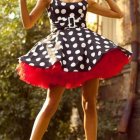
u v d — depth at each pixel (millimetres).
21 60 4016
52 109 4215
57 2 4316
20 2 4223
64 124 10523
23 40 10258
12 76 10336
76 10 4309
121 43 9445
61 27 4273
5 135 10406
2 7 10523
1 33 10578
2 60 10383
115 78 9672
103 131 9062
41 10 4363
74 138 10242
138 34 8789
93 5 4605
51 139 10531
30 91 10172
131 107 8719
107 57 4145
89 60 4012
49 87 4234
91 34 4215
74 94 9742
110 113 9523
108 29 10070
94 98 4426
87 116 4410
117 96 9547
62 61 3941
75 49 4066
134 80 8719
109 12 4645
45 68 3916
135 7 8852
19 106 10125
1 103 10258
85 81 4344
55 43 4105
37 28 10352
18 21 10289
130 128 8734
